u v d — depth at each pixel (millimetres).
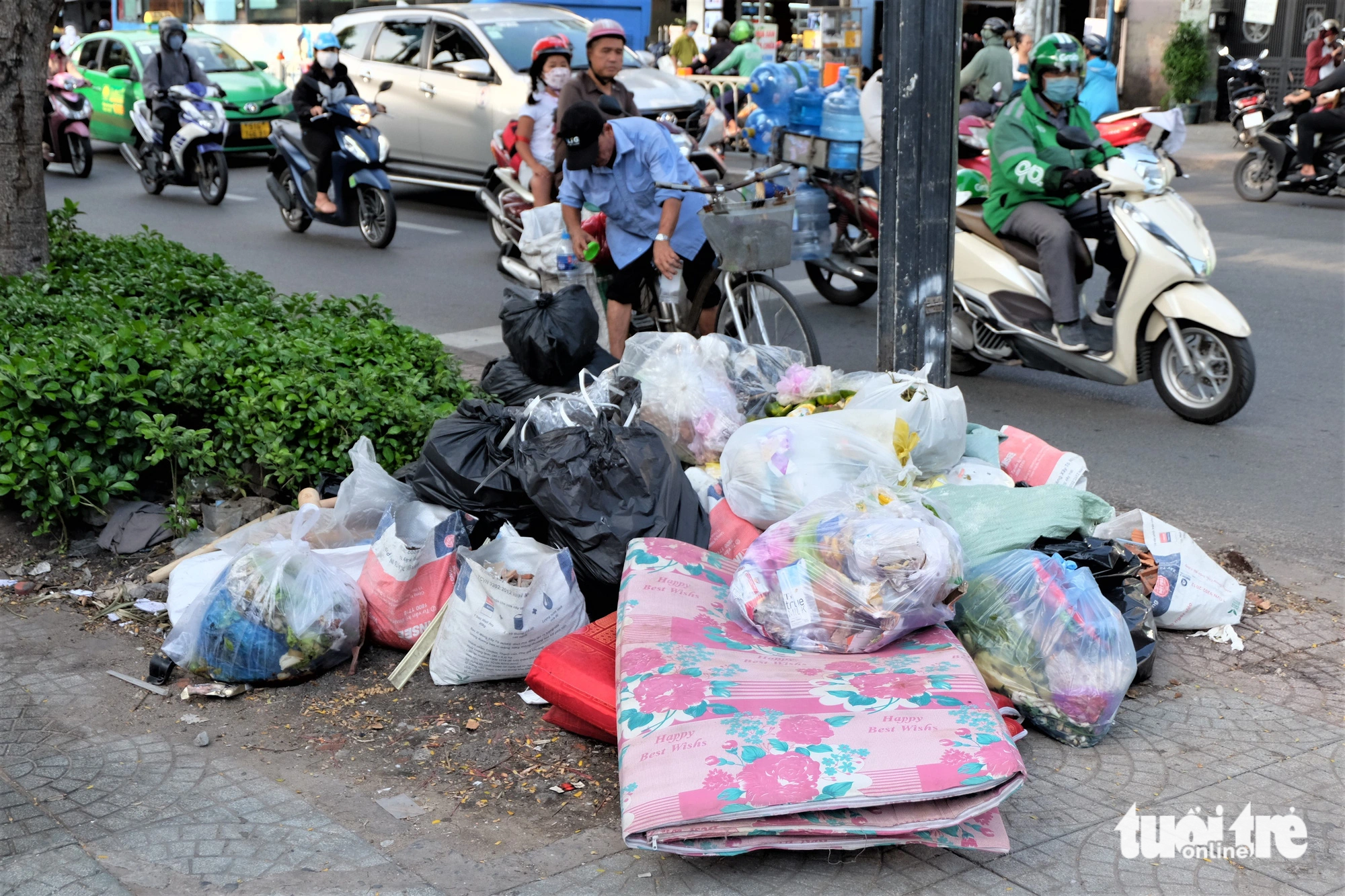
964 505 4191
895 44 4742
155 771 3492
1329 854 3117
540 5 15016
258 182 16672
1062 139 6609
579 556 4133
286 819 3262
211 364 5375
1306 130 13195
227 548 4520
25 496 4859
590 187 6277
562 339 5262
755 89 9039
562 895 2959
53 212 8570
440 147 13766
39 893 2938
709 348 5000
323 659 4020
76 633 4344
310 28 20297
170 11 23000
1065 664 3582
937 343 5051
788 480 4188
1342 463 6184
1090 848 3145
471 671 3941
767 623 3553
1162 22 20906
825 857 3107
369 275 10844
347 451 5109
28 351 5316
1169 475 6062
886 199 4906
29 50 7266
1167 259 6504
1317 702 3887
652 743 3092
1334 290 9594
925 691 3232
